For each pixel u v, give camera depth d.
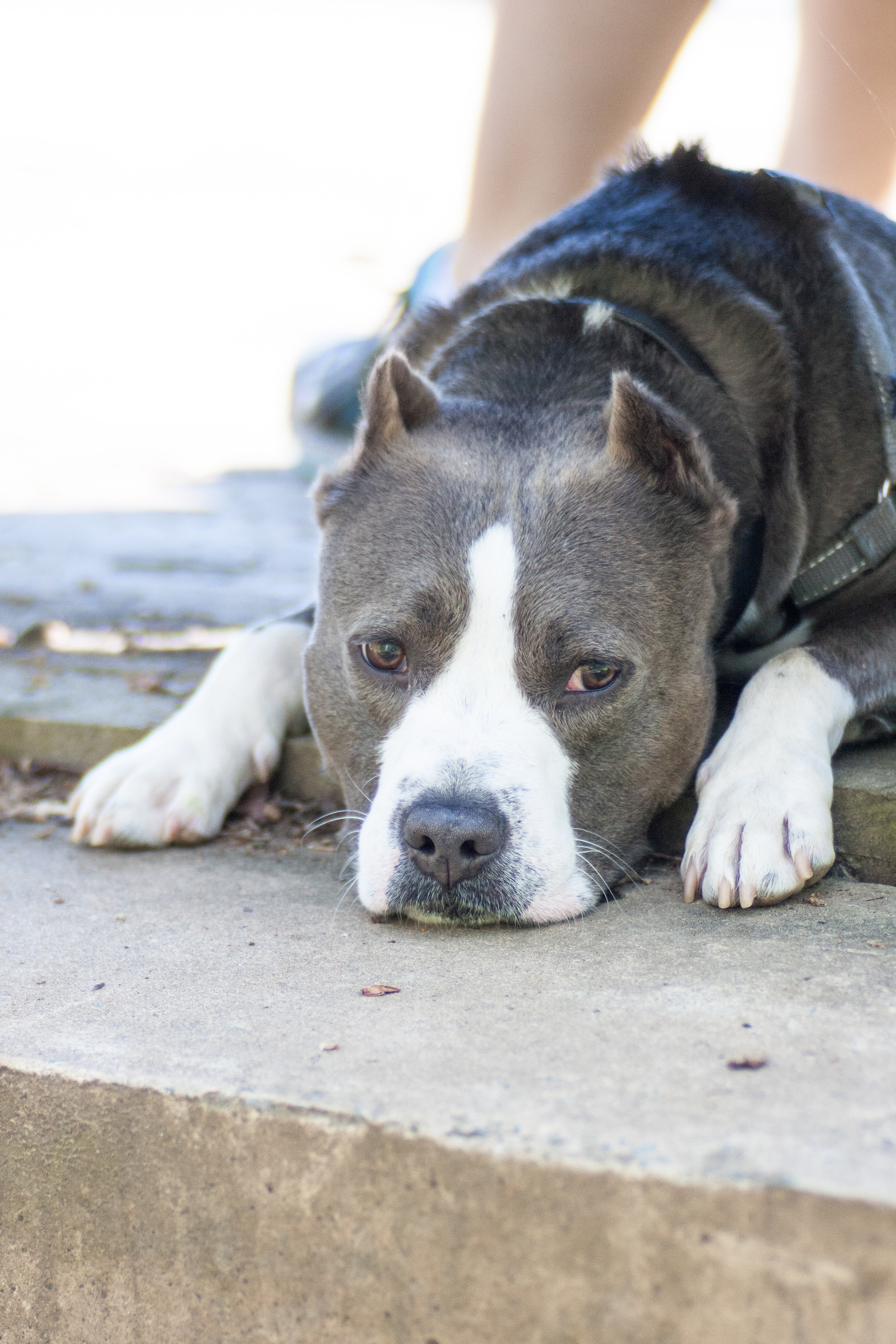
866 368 1.38
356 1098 1.05
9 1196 1.11
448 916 1.22
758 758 1.27
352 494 1.32
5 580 2.25
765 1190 0.99
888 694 1.35
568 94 1.67
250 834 1.39
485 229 1.75
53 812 1.43
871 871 1.28
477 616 1.25
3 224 9.63
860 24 1.72
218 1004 1.14
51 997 1.16
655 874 1.30
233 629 1.85
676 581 1.28
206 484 3.57
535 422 1.33
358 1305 1.05
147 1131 1.08
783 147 1.90
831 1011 1.09
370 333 2.76
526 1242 1.02
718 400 1.35
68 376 6.13
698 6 1.66
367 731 1.29
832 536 1.37
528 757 1.23
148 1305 1.09
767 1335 1.00
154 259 9.03
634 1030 1.08
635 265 1.39
